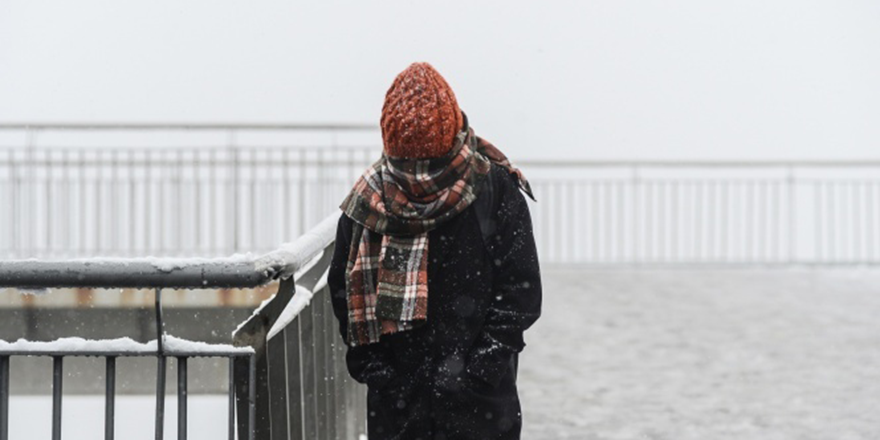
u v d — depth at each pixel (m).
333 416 7.41
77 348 4.48
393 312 4.79
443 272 4.87
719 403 11.17
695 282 20.89
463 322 4.87
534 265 4.91
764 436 9.87
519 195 4.94
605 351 14.04
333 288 5.06
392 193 4.83
